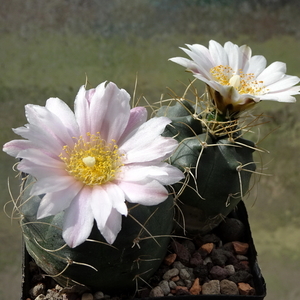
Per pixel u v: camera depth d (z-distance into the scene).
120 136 0.14
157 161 0.13
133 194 0.12
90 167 0.13
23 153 0.12
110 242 0.12
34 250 0.15
